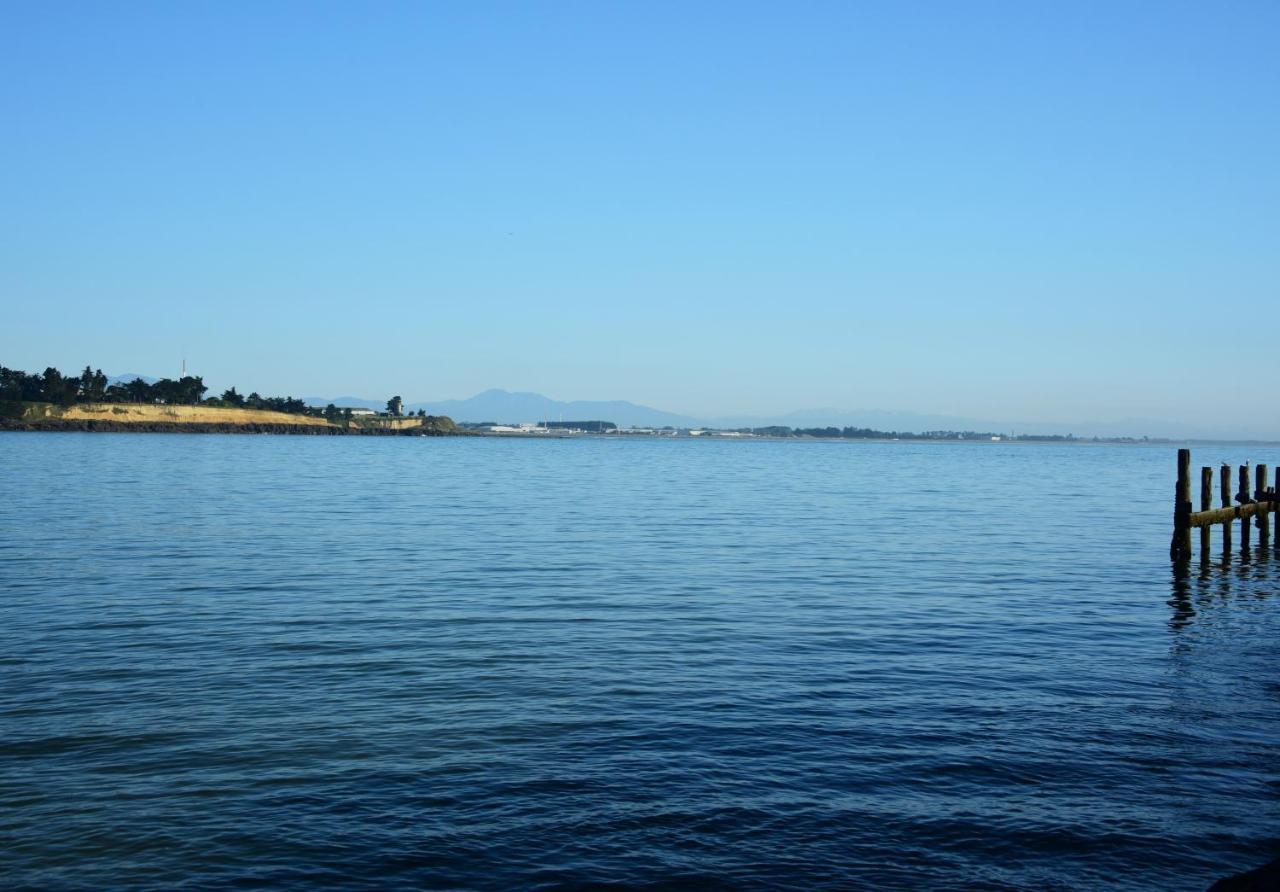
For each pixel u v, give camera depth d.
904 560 36.44
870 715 16.78
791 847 11.93
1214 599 29.17
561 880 11.15
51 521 44.09
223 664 19.55
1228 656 21.67
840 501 68.31
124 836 12.05
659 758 14.65
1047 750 15.17
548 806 12.95
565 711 16.80
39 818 12.48
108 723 15.88
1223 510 36.47
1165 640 23.27
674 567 33.72
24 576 29.19
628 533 44.62
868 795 13.40
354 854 11.67
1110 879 11.29
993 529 48.69
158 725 15.81
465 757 14.60
